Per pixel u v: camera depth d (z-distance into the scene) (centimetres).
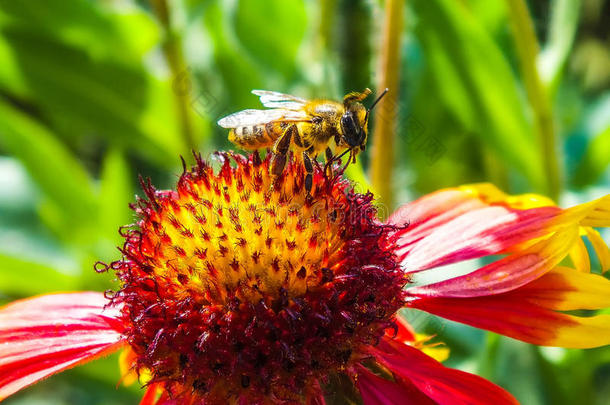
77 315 13
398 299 12
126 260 12
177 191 13
